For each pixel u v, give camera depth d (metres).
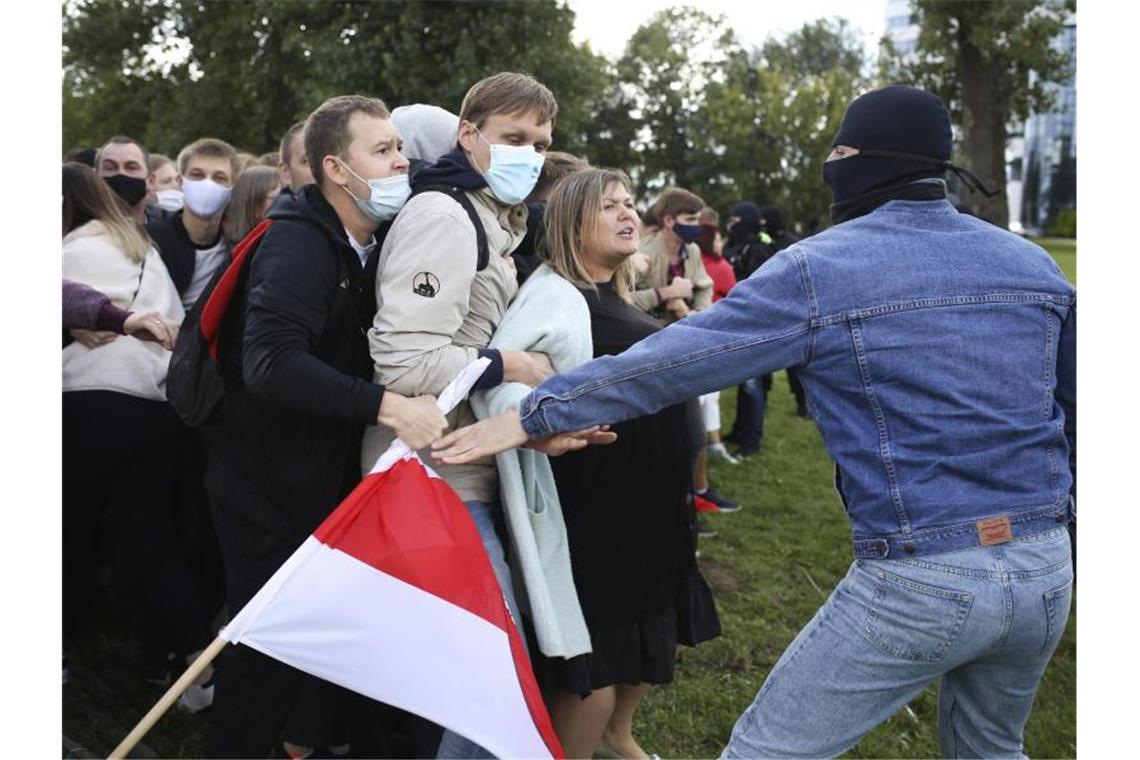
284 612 2.31
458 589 2.36
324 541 2.33
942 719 2.42
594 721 2.88
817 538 5.66
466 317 2.60
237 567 2.65
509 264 2.73
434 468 2.60
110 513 3.63
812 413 2.20
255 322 2.36
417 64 14.91
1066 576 2.11
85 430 3.14
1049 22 19.84
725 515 5.99
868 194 2.23
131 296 3.15
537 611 2.51
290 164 3.41
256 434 2.58
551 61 15.59
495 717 2.34
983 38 19.72
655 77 40.62
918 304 2.09
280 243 2.41
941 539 2.04
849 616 2.13
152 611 3.37
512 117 2.54
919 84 23.16
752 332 2.14
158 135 18.88
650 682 2.84
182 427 3.32
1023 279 2.15
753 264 7.75
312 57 15.45
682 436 2.87
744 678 3.93
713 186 38.81
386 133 2.44
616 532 2.75
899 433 2.09
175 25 19.36
